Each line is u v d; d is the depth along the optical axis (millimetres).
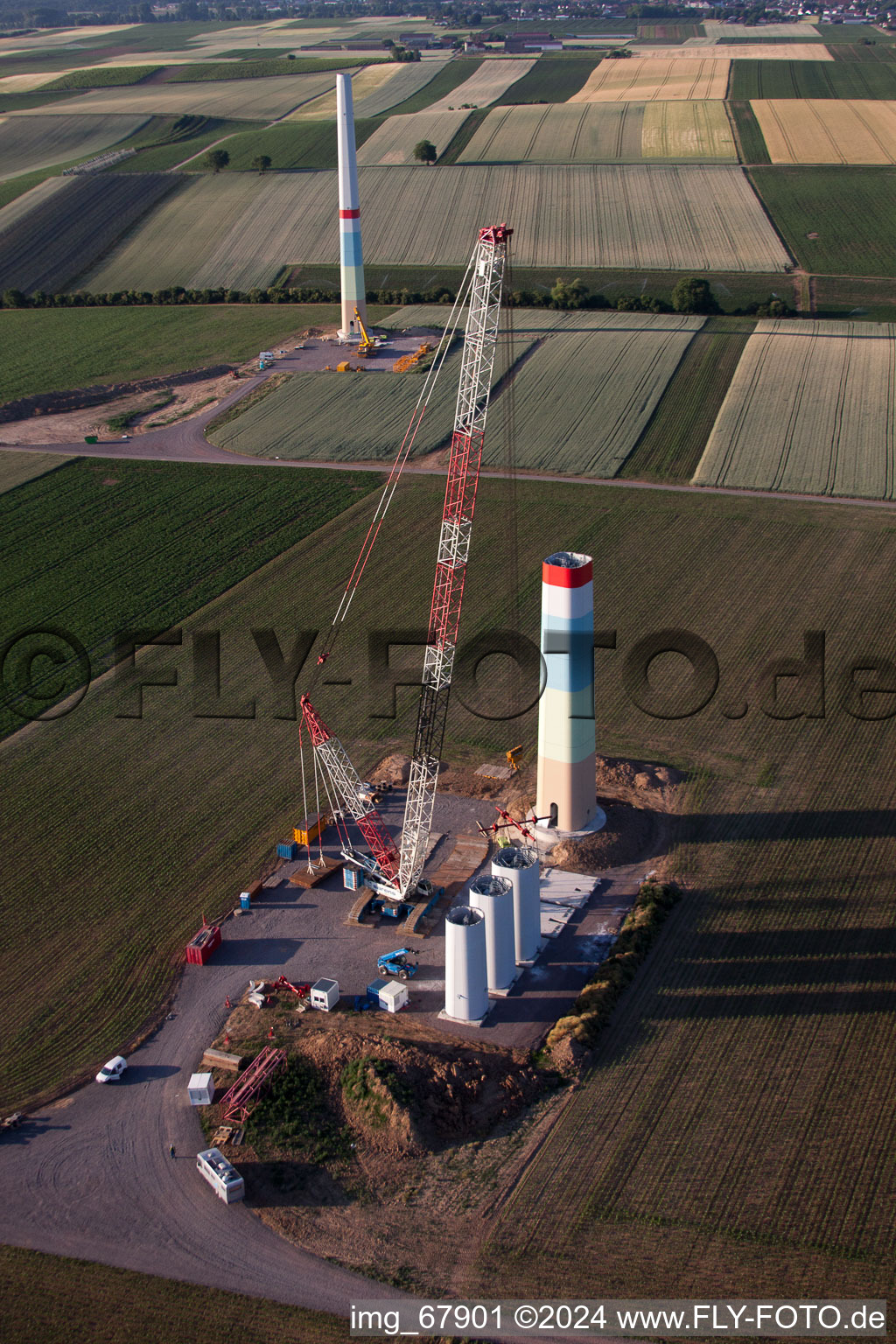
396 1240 46125
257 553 112000
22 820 73438
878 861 66812
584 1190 47625
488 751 79750
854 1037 54688
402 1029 56062
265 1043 55594
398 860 66500
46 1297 44469
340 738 81750
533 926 60062
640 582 102375
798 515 115188
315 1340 42562
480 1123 51094
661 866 67062
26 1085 54125
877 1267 44281
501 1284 44156
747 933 61594
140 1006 58531
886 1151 48875
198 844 70625
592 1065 53562
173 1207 48031
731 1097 51625
